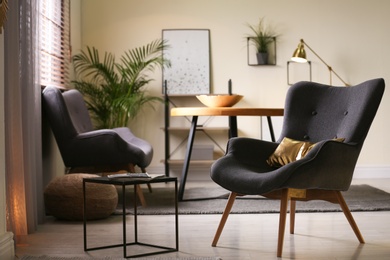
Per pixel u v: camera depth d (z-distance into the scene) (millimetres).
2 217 3037
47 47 5246
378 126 6926
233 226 3945
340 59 6910
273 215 4352
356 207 4547
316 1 6895
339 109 3627
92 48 6816
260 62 6777
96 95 6582
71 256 3119
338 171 3195
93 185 4234
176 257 3076
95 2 6820
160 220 4207
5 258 2979
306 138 3719
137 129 6902
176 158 6898
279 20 6883
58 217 4281
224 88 6875
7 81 3367
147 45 6797
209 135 6930
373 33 6922
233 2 6867
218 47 6863
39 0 4211
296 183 3006
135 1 6840
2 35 3049
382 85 3359
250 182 3092
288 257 3076
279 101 6895
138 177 3199
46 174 5113
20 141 3475
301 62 6848
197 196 5305
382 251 3182
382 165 6922
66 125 4762
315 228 3838
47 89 4789
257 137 6926
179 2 6855
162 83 6852
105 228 3943
